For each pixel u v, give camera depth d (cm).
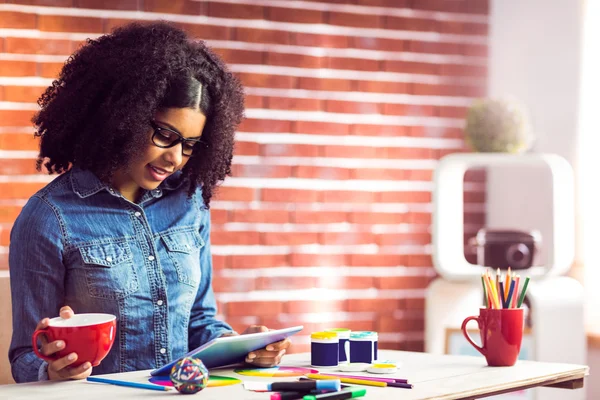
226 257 376
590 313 366
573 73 376
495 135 364
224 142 209
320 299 390
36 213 190
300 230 387
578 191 372
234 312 377
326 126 391
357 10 395
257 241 380
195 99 192
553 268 352
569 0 378
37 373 174
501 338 187
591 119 368
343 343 190
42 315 186
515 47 404
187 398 150
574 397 354
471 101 411
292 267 386
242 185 378
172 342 203
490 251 359
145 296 199
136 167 194
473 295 366
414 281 404
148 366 199
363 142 397
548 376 178
